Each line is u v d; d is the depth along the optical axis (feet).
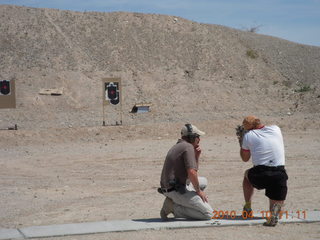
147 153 48.80
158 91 95.96
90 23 126.00
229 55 123.24
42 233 18.25
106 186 32.58
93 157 46.55
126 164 42.39
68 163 43.16
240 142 21.13
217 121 67.87
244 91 102.58
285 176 19.99
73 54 108.68
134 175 36.99
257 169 20.02
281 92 105.81
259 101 97.30
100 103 88.58
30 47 108.37
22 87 89.76
